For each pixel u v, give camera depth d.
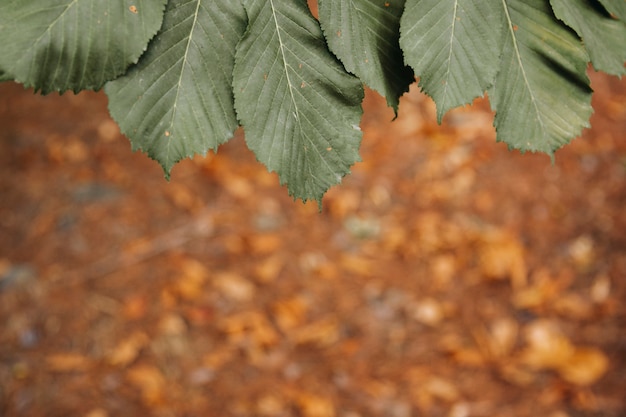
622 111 6.09
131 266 4.91
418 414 4.08
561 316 4.61
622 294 4.70
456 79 0.92
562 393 4.09
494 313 4.68
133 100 0.93
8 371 4.21
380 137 6.12
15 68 0.88
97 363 4.30
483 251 5.09
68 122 6.05
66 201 5.35
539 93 0.96
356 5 0.94
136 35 0.90
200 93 0.94
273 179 5.70
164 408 4.08
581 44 0.96
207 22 0.93
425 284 4.92
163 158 0.94
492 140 6.03
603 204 5.39
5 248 4.97
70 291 4.71
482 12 0.93
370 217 5.47
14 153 5.71
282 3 0.94
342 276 4.98
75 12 0.89
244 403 4.14
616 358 4.29
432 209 5.52
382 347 4.49
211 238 5.18
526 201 5.49
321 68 0.95
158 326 4.54
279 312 4.68
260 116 0.94
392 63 0.95
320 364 4.38
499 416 4.02
